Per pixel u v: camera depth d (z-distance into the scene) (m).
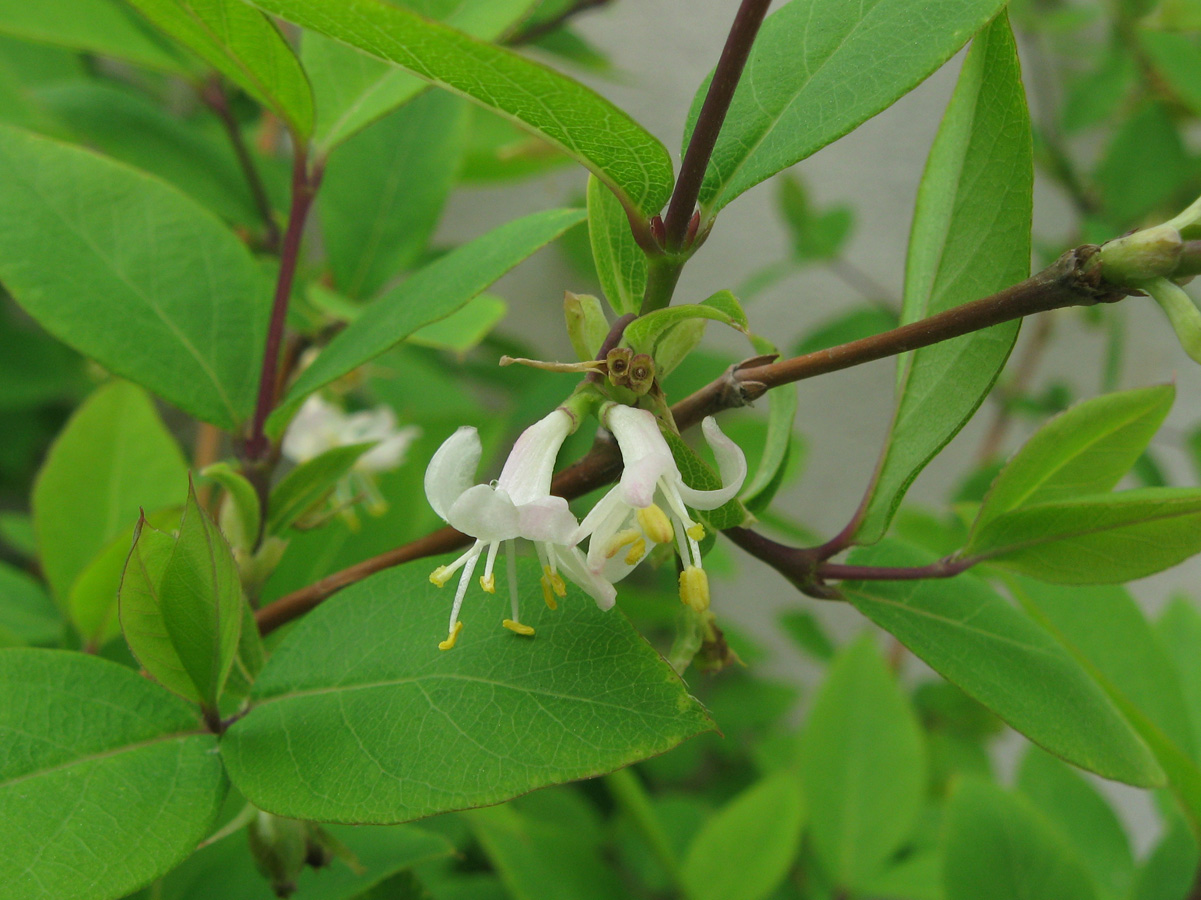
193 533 0.15
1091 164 0.47
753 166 0.16
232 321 0.21
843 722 0.32
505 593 0.16
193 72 0.28
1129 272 0.14
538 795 0.35
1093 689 0.18
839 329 0.46
